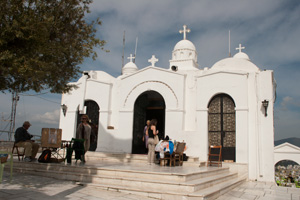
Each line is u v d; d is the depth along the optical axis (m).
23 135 9.80
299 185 14.32
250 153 11.27
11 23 6.11
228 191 8.23
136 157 11.83
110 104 14.56
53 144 9.49
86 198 6.05
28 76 6.59
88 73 15.52
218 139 12.02
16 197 5.81
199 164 10.39
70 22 8.08
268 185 9.94
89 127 9.67
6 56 5.61
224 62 13.18
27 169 9.13
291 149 19.19
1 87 7.23
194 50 16.62
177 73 13.03
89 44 8.18
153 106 15.02
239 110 11.60
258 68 12.82
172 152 9.63
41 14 6.82
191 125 12.65
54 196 6.07
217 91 12.18
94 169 8.12
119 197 6.30
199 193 6.29
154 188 6.79
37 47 6.34
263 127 11.30
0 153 6.62
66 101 15.43
